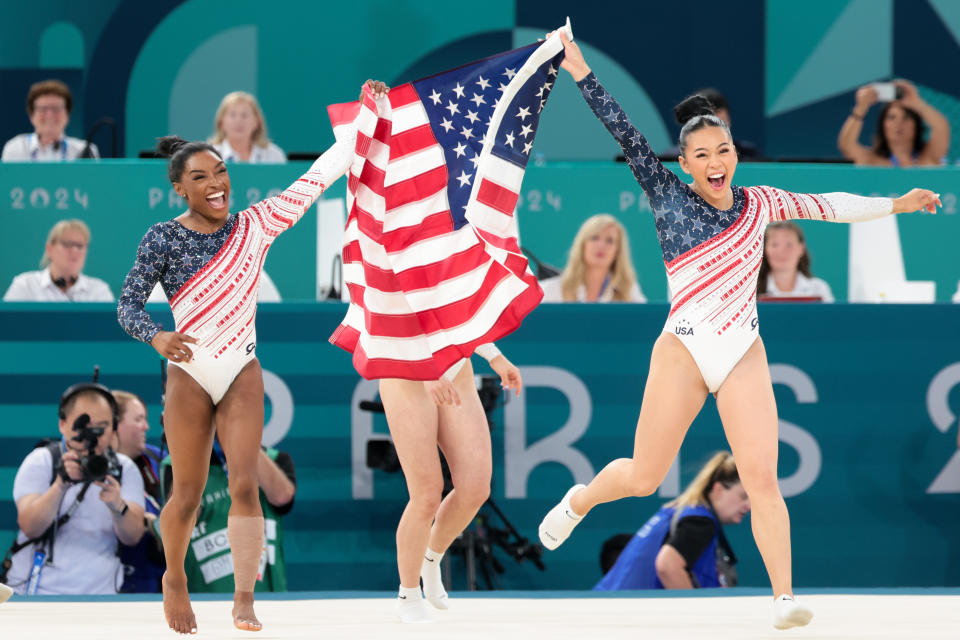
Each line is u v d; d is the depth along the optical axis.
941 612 14.39
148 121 38.53
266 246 13.26
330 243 22.67
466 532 19.58
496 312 14.33
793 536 20.34
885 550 20.45
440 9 39.19
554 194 24.42
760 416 12.61
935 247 24.69
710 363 12.77
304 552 20.05
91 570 18.50
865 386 20.62
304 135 39.03
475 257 14.46
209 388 12.70
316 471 20.19
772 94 39.78
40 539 18.52
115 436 19.38
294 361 20.28
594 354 20.55
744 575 19.95
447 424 14.16
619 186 24.48
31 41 37.97
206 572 18.80
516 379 15.12
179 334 12.00
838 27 39.69
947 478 20.64
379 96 14.37
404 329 14.17
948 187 24.50
